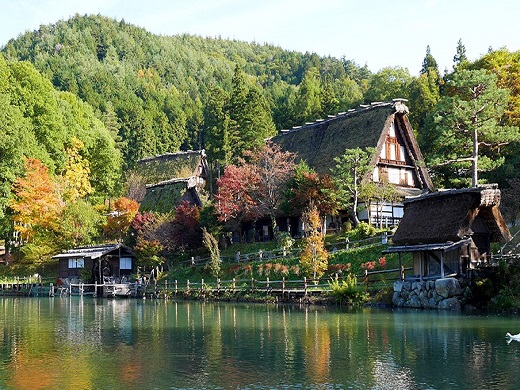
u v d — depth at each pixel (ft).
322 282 145.89
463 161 159.22
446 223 119.75
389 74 295.28
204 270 179.73
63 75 529.86
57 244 235.40
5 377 65.05
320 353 74.64
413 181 193.88
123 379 63.52
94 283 212.02
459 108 154.10
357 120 195.00
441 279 117.08
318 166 192.03
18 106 249.75
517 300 111.96
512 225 150.10
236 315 118.21
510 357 70.33
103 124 349.61
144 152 364.79
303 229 171.83
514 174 166.09
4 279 231.91
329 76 554.05
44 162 249.34
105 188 287.89
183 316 119.96
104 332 98.37
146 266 211.41
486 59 205.57
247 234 205.87
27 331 101.24
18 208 227.40
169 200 228.43
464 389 57.21
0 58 252.62
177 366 69.15
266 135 262.47
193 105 519.60
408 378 61.46
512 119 185.78
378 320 102.58
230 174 189.98
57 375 65.77
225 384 60.54
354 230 163.94
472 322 97.96
